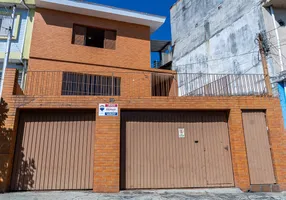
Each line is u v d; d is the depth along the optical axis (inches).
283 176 244.5
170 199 208.7
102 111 247.6
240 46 383.9
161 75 444.8
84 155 243.1
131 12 435.5
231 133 257.8
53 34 391.5
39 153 239.5
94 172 230.8
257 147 254.5
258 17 345.7
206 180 250.7
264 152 253.6
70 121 251.0
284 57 310.0
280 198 214.5
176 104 257.9
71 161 240.4
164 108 255.6
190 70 521.7
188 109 261.0
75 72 384.2
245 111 266.4
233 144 253.3
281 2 328.5
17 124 243.0
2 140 228.5
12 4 391.2
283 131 257.9
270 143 255.9
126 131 254.7
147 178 245.3
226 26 424.5
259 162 250.1
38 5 392.2
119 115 248.8
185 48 553.6
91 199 205.2
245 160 247.4
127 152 249.3
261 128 261.0
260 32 336.8
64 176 236.2
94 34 450.0
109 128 243.4
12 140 231.3
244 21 378.0
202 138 262.1
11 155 230.2
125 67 422.3
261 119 264.4
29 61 366.3
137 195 219.8
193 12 541.6
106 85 401.7
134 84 417.1
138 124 258.5
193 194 225.6
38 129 245.9
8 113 236.8
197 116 268.1
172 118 264.8
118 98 253.8
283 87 271.4
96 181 229.1
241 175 243.1
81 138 247.1
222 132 265.4
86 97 249.9
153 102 255.9
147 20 448.5
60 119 250.7
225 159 257.8
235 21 401.1
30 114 249.4
